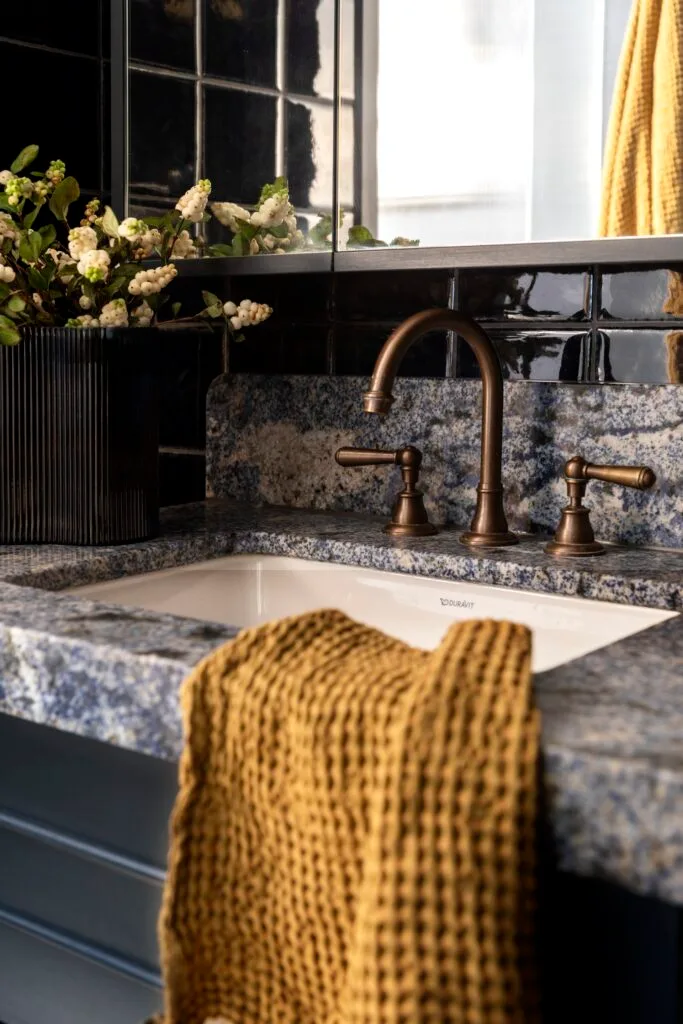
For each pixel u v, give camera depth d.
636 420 1.29
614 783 0.62
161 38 1.53
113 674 0.82
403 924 0.64
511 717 0.65
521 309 1.37
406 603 1.29
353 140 1.39
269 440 1.59
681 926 0.67
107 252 1.32
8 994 1.00
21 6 1.52
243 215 1.49
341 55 1.39
